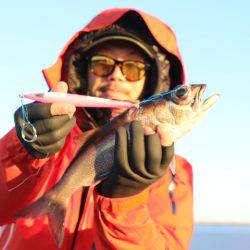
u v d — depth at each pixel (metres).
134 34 1.09
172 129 0.82
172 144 0.73
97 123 1.07
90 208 0.94
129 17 1.11
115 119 0.83
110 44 1.04
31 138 0.70
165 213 0.89
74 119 0.71
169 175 0.97
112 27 1.09
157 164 0.72
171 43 1.11
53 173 0.96
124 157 0.72
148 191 0.85
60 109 0.69
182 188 0.96
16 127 0.70
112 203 0.75
